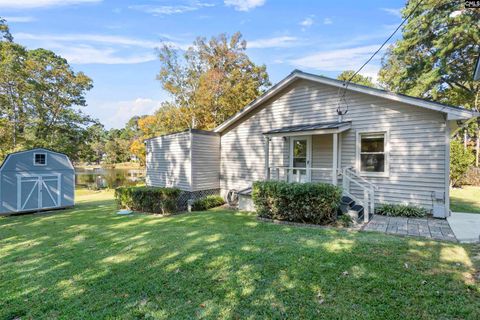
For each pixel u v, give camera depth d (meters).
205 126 21.34
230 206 10.70
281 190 6.98
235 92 20.39
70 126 23.78
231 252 4.48
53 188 11.09
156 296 3.18
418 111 7.37
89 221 8.06
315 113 9.34
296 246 4.70
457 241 4.91
